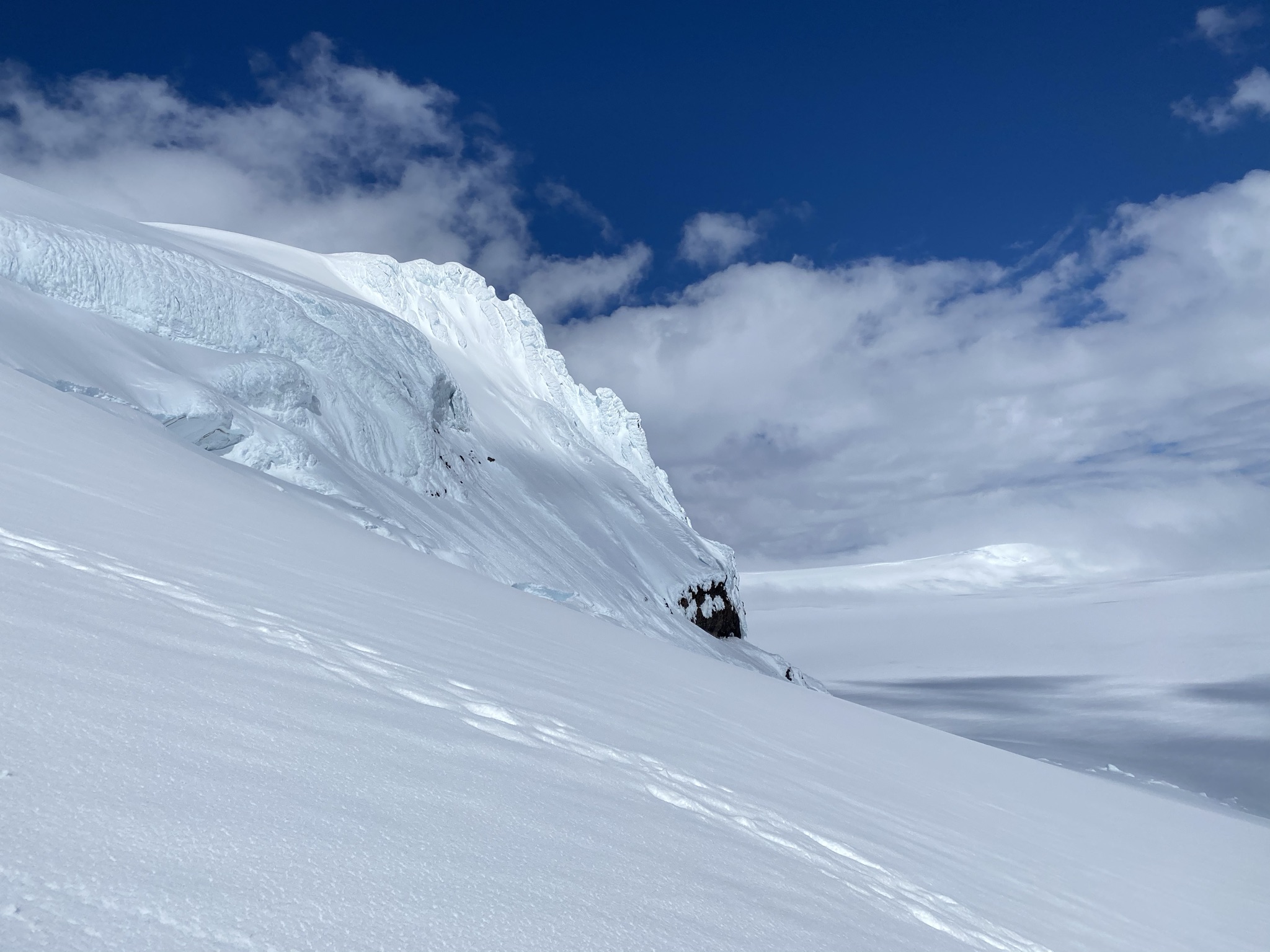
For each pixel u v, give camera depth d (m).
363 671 3.41
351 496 26.05
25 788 1.36
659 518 79.50
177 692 2.19
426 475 42.28
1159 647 119.94
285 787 1.79
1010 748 57.78
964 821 6.60
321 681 2.94
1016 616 173.75
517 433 78.69
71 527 4.51
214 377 27.86
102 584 3.32
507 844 1.95
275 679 2.72
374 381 41.12
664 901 1.97
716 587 73.19
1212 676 93.94
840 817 4.71
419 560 13.77
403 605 6.68
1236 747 56.19
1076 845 7.45
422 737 2.65
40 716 1.69
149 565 4.23
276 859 1.43
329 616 4.66
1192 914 5.93
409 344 52.66
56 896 1.07
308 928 1.25
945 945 2.81
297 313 37.50
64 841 1.23
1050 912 4.44
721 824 3.24
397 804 1.94
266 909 1.25
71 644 2.30
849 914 2.63
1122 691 88.12
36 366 16.41
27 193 30.19
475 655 5.32
